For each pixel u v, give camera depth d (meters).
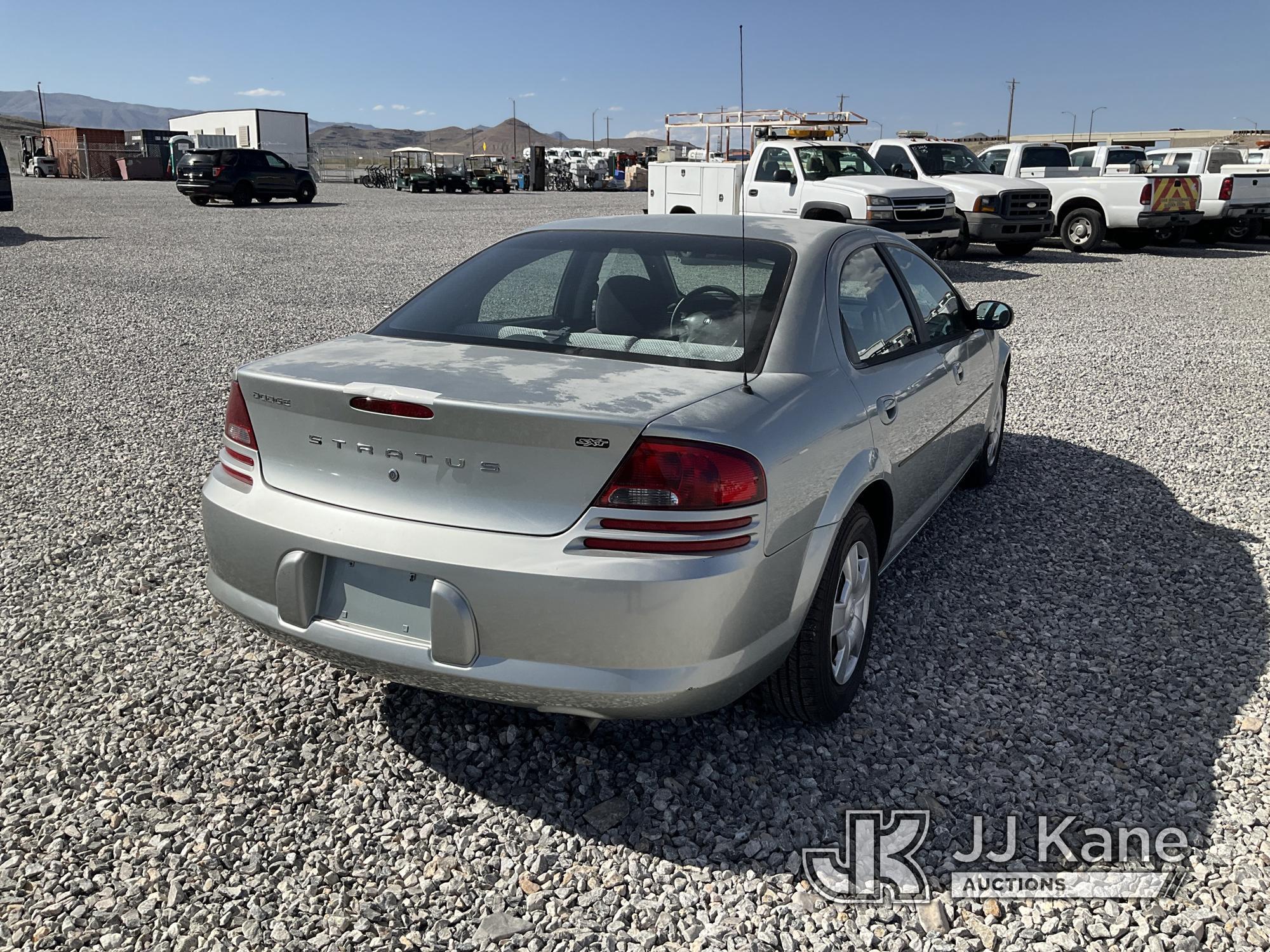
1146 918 2.51
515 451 2.54
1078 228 18.56
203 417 6.91
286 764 3.07
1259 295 13.38
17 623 3.91
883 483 3.47
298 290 12.96
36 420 6.79
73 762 3.06
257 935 2.43
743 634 2.69
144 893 2.55
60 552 4.55
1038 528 5.04
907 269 4.23
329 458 2.76
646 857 2.71
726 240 3.57
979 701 3.46
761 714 3.37
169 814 2.84
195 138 48.75
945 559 4.64
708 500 2.53
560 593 2.51
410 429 2.61
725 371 2.97
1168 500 5.46
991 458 5.61
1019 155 19.25
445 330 3.30
